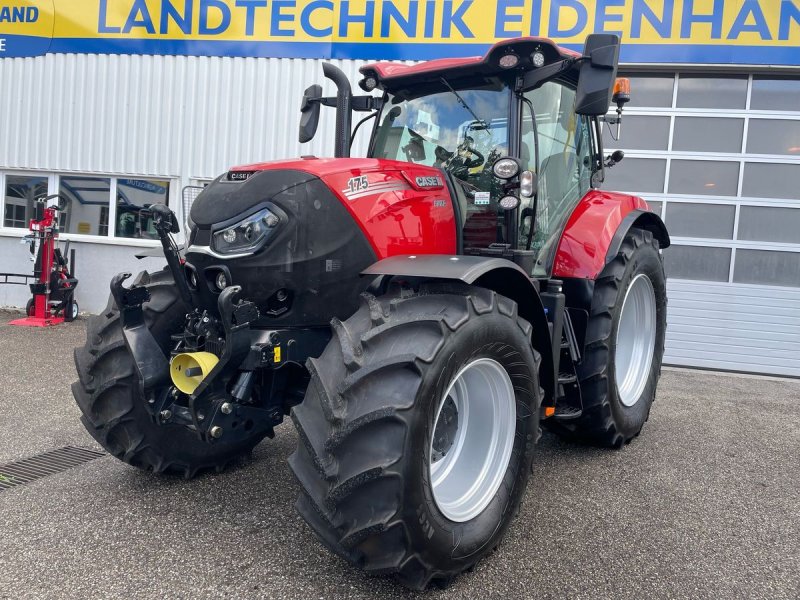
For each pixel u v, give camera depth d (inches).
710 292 283.6
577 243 145.0
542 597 90.5
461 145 130.7
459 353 89.0
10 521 109.3
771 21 268.2
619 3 277.9
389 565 84.0
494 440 104.1
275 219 100.4
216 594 88.5
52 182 341.7
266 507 117.2
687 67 277.7
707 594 92.5
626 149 290.7
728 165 282.2
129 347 111.7
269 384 111.3
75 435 155.5
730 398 221.3
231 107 318.3
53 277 307.6
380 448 82.1
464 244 127.3
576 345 140.9
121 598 86.9
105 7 323.6
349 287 106.0
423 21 297.0
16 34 332.5
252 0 310.5
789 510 123.0
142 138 326.3
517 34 288.5
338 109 133.9
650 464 147.3
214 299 105.0
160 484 127.0
